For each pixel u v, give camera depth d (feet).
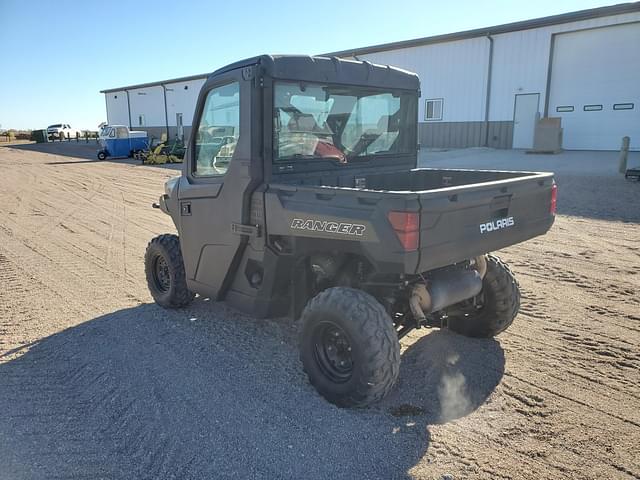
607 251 23.73
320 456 9.68
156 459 9.68
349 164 14.24
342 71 13.44
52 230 32.60
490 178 14.71
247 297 13.52
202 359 13.83
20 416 11.20
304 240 11.80
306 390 12.12
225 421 10.87
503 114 77.87
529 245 25.20
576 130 71.61
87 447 10.08
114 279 21.62
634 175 42.96
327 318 11.08
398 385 12.28
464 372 12.84
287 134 12.76
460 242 10.69
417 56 85.87
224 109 13.21
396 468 9.33
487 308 14.17
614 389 11.85
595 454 9.59
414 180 16.08
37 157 108.58
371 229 10.12
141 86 153.28
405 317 12.44
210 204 13.85
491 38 76.64
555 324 15.66
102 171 75.66
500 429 10.44
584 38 68.90
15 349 14.79
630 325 15.44
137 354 14.23
